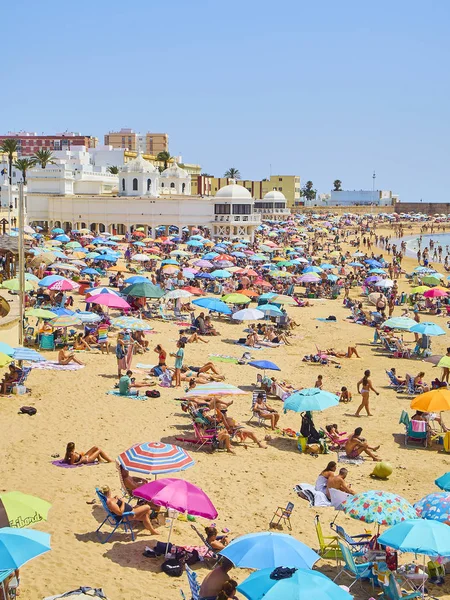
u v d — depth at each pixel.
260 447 21.42
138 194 106.00
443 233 185.75
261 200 160.88
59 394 24.62
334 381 30.42
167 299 45.31
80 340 31.77
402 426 24.59
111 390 25.52
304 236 120.06
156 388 26.48
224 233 100.00
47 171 106.31
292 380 29.94
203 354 33.34
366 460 21.02
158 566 13.46
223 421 21.22
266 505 16.95
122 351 27.06
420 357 36.25
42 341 31.05
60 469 17.88
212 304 36.88
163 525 15.34
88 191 112.00
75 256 57.47
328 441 21.98
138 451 15.51
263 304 42.50
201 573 13.35
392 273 71.88
